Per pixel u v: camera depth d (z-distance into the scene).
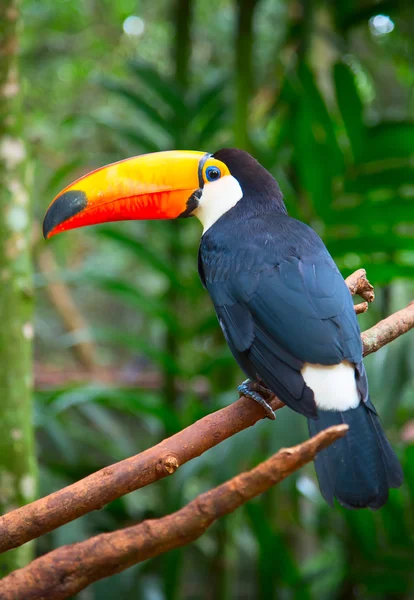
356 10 10.19
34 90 16.08
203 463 8.02
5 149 6.95
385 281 8.05
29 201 7.07
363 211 8.28
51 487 9.05
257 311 5.54
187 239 9.58
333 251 8.21
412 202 8.16
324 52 11.43
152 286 15.39
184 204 6.85
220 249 6.16
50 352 17.55
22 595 4.19
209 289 6.09
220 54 15.76
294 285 5.51
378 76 14.40
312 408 4.88
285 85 9.29
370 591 9.19
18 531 4.16
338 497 4.60
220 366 8.63
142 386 11.80
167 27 16.27
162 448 4.49
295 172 9.68
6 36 7.04
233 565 9.55
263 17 14.55
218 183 6.81
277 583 9.00
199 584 11.95
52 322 17.92
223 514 4.03
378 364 8.13
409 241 8.05
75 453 10.24
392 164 8.45
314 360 5.06
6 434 6.67
